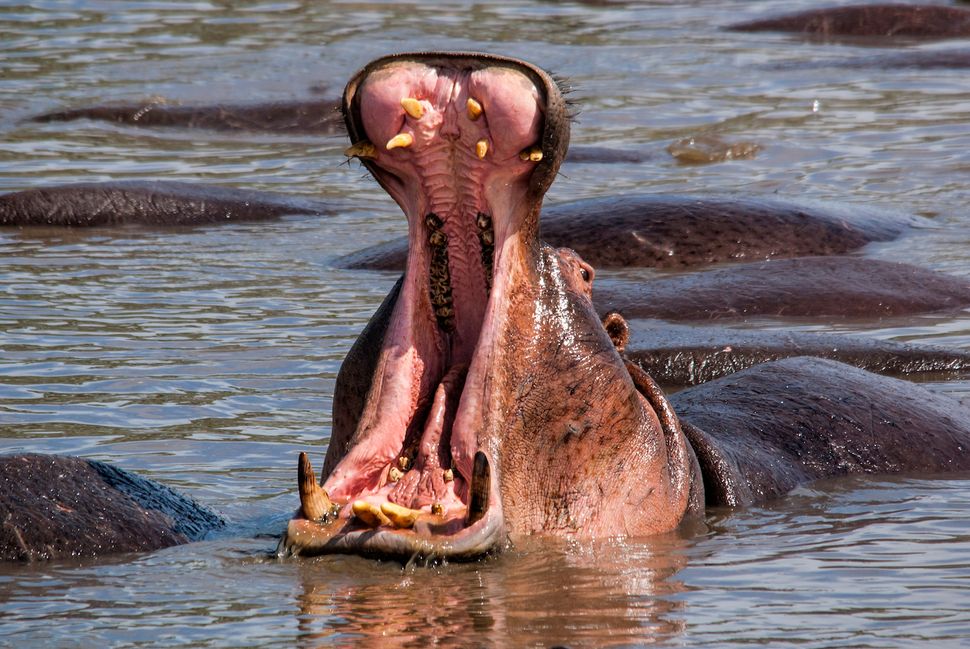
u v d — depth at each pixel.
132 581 22.41
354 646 19.38
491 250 22.73
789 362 34.78
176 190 62.94
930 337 42.94
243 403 34.81
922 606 21.14
